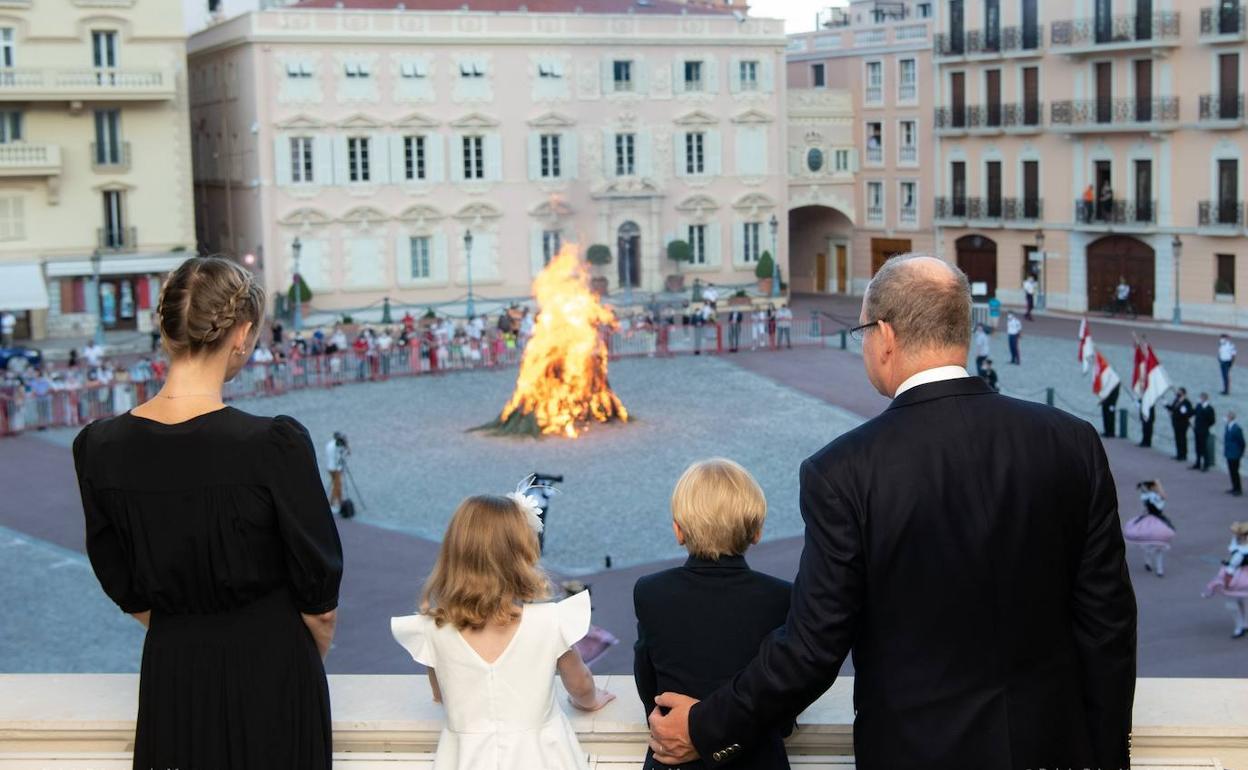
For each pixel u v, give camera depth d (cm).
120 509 541
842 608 509
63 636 2478
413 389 5188
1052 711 511
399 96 7094
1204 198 6334
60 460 4094
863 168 8188
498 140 7294
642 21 7500
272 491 533
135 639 2461
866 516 511
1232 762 598
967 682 506
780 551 2898
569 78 7400
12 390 4634
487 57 7231
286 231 6962
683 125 7662
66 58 6544
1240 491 3272
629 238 7656
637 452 3991
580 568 2825
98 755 627
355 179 7069
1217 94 6206
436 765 595
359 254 7094
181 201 6831
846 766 617
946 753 502
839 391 4947
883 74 7975
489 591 578
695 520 614
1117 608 519
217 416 544
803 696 517
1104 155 6781
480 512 588
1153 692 631
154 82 6619
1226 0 6091
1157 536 2578
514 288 7400
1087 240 6912
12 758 629
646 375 5381
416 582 2747
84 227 6650
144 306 6812
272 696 545
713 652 603
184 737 548
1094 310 6944
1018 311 7206
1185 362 5384
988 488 510
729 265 7862
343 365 5384
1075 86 6831
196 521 532
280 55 6875
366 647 2338
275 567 546
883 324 540
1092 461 523
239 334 565
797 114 8062
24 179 6494
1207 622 2309
